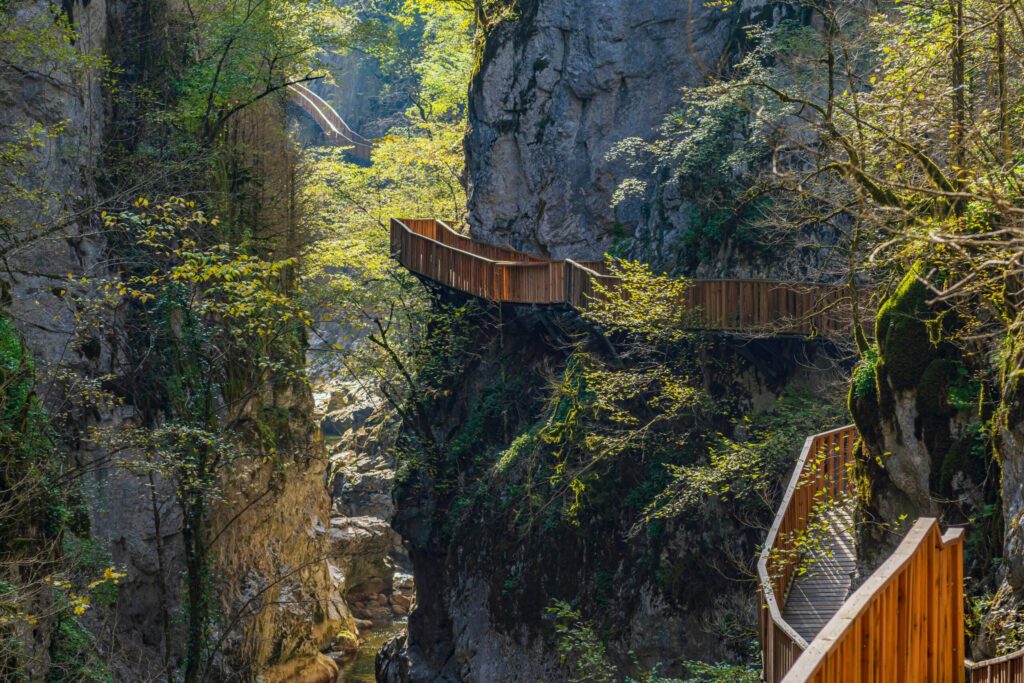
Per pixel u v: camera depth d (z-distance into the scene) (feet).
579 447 83.56
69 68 77.87
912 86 44.52
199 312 67.26
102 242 85.71
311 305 100.27
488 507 94.38
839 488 58.13
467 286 98.53
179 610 89.76
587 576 81.05
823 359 80.18
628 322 77.36
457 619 94.27
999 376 44.21
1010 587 38.78
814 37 81.51
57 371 67.00
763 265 87.61
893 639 22.81
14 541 50.26
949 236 28.02
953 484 46.03
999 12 38.93
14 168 67.51
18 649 44.98
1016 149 42.47
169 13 100.37
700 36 106.01
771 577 44.98
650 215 102.94
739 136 91.66
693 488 69.46
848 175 41.93
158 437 63.05
